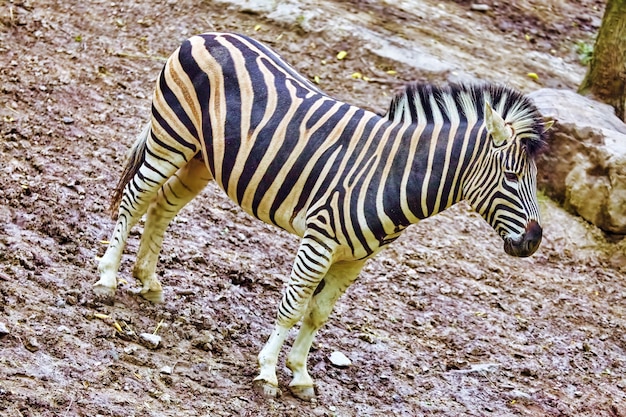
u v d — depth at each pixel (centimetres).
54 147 1719
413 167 1071
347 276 1149
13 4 2297
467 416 1255
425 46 2559
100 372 1041
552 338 1605
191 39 1205
